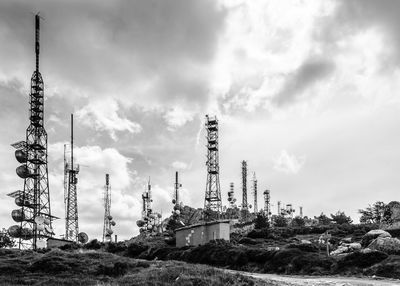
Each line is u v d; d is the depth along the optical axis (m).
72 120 91.88
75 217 87.62
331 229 76.56
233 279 33.12
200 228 64.31
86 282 34.62
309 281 36.75
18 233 67.06
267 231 73.81
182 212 101.81
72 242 75.00
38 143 71.44
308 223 109.12
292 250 49.12
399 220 74.94
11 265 39.84
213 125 81.56
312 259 45.94
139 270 38.25
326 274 42.72
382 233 52.66
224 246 55.72
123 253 71.06
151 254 65.06
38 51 73.44
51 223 72.19
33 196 69.81
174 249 63.75
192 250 57.78
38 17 73.62
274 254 49.50
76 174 90.00
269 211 111.12
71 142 91.31
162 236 83.38
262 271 48.25
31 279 35.81
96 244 78.19
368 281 36.50
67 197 88.69
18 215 67.38
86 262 40.62
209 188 80.25
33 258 43.78
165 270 36.06
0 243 73.50
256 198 116.75
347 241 58.91
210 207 79.56
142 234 102.44
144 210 109.44
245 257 51.50
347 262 43.16
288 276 43.28
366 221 94.06
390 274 39.09
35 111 72.44
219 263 53.06
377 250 44.28
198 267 37.03
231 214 101.31
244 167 111.62
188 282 31.52
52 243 71.38
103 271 38.41
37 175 70.81
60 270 38.72
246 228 88.00
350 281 36.47
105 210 102.50
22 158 70.06
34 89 72.88
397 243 46.03
